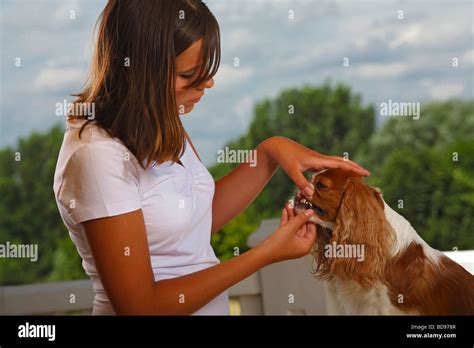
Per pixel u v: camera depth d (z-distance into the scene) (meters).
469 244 8.30
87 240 1.58
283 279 2.53
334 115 10.02
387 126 9.66
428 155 8.94
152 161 1.63
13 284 9.56
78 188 1.56
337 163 2.02
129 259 1.55
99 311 1.68
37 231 9.72
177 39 1.60
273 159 2.01
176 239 1.65
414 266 2.02
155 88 1.60
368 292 2.04
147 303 1.56
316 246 2.09
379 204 2.04
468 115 9.40
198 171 1.77
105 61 1.65
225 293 1.85
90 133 1.59
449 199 8.52
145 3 1.60
